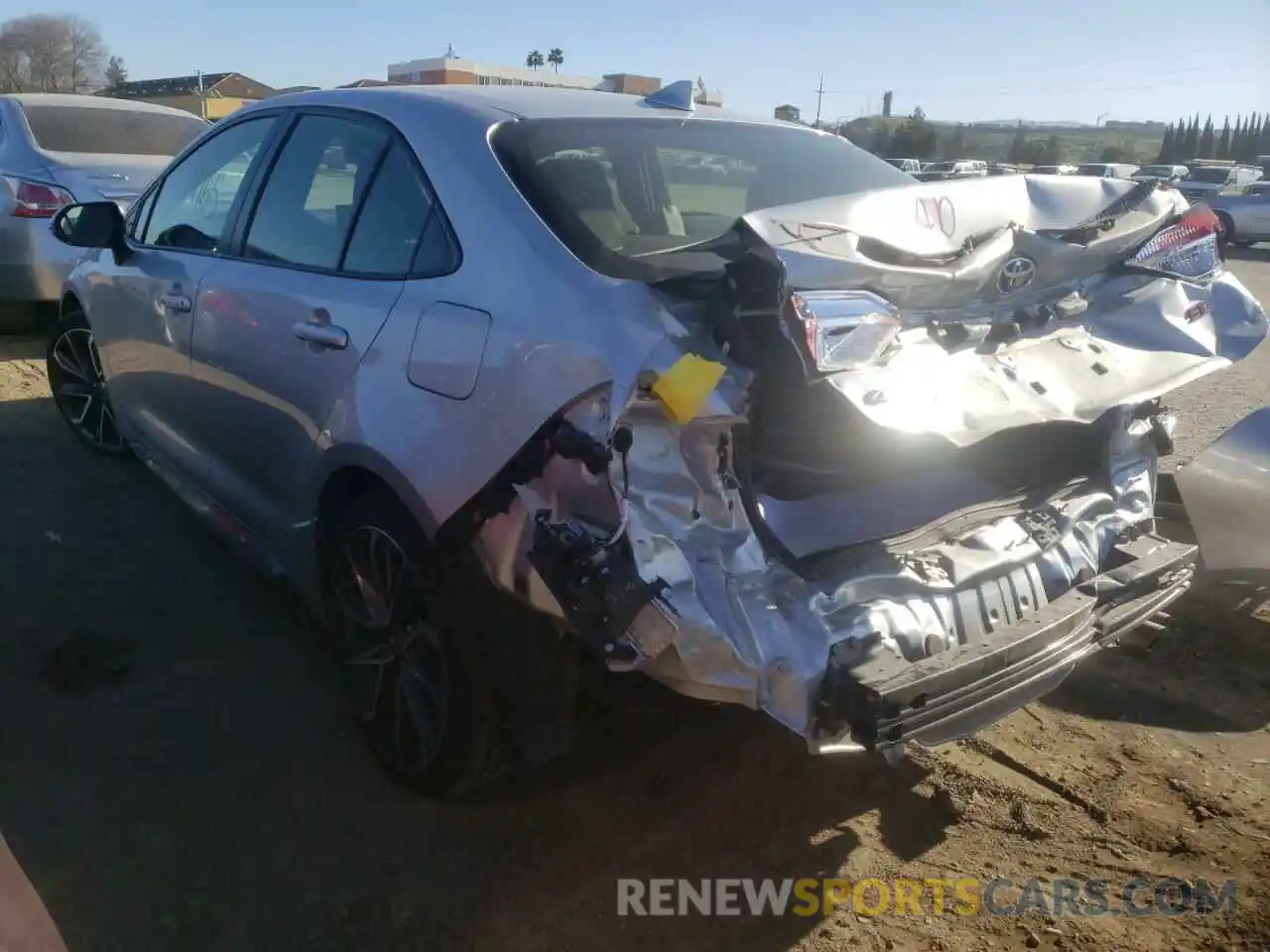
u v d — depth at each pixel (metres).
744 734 3.27
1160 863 2.76
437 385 2.55
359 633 3.04
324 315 2.98
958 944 2.49
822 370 2.17
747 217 2.25
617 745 3.20
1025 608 2.60
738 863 2.74
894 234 2.45
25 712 3.19
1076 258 2.73
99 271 4.62
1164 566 2.83
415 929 2.48
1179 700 3.51
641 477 2.14
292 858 2.68
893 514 2.57
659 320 2.21
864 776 3.10
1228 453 3.89
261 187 3.58
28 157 7.34
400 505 2.74
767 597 2.24
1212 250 3.11
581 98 3.33
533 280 2.44
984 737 3.30
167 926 2.44
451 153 2.84
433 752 2.77
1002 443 2.74
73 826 2.74
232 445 3.62
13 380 6.74
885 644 2.31
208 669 3.48
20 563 4.15
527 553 2.32
